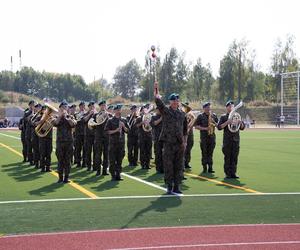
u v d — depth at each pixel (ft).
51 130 54.54
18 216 30.27
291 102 234.58
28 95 422.41
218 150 83.41
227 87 311.06
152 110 57.00
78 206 33.45
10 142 107.76
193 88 335.26
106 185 43.73
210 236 25.44
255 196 37.60
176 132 38.75
